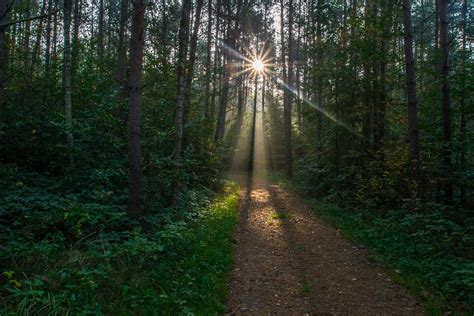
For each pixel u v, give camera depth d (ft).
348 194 44.04
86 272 14.51
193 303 15.47
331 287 19.12
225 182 60.29
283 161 101.55
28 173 31.60
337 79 46.78
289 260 23.45
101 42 60.54
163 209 28.35
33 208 23.02
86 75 39.81
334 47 47.60
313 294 18.26
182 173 32.09
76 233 19.93
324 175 51.72
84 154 30.14
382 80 42.80
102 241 19.34
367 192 38.99
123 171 29.78
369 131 45.70
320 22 48.96
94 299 13.71
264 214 38.29
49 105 38.42
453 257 20.98
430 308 16.11
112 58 49.75
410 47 31.37
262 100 120.57
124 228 22.53
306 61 65.16
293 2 75.46
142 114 34.81
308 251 25.34
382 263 22.21
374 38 40.83
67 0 34.40
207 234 25.72
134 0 22.61
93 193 25.73
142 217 23.09
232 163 104.32
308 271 21.47
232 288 18.65
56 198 25.00
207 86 60.23
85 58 44.83
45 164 34.88
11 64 41.86
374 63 43.01
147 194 28.09
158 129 34.22
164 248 20.35
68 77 34.12
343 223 32.81
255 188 61.57
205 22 59.82
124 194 28.76
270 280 19.99
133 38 22.75
